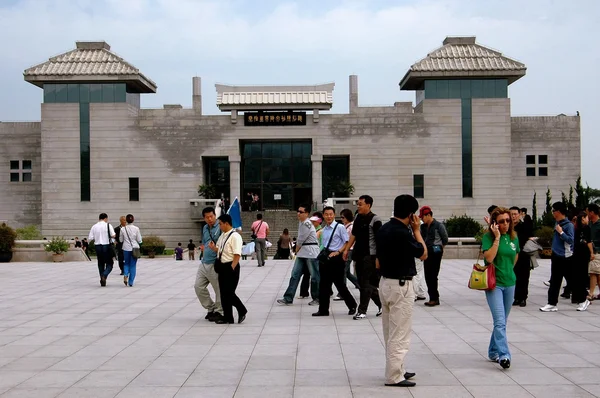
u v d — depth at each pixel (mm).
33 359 10516
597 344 11242
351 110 55531
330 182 55969
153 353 10891
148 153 52531
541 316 14305
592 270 15836
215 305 14203
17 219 55906
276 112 52531
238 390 8570
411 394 8312
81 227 52156
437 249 15969
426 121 52062
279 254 35938
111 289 20578
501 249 9820
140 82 52500
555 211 15125
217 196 55125
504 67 50594
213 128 52562
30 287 21203
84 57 52906
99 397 8336
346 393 8391
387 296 8812
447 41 54125
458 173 51875
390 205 52156
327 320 14117
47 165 52250
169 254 46438
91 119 52375
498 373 9289
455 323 13555
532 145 55094
